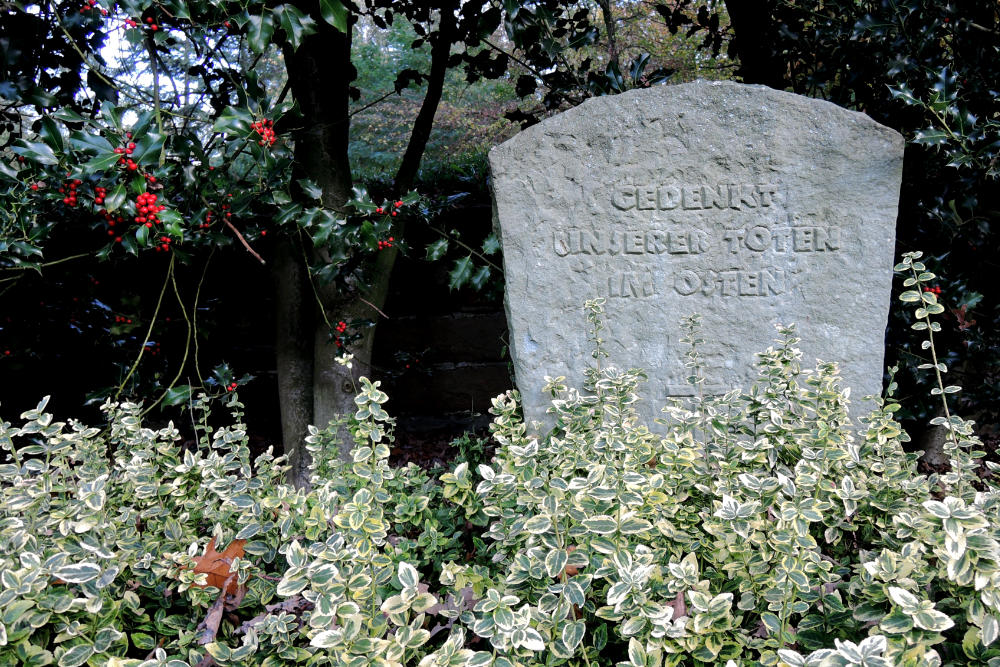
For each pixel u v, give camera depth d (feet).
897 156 8.05
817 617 4.37
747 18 11.45
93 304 11.68
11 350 11.49
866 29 9.25
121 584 4.94
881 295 8.26
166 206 7.03
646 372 8.55
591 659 4.46
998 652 3.76
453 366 13.66
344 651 3.78
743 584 4.61
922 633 3.57
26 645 3.94
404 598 4.04
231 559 5.28
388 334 13.56
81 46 8.56
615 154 8.25
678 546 5.21
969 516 3.68
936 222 9.50
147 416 12.89
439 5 9.91
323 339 10.82
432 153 21.57
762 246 8.33
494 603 3.95
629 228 8.36
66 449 6.24
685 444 6.23
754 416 6.87
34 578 3.92
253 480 5.87
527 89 10.79
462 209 13.30
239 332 13.35
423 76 11.02
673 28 13.11
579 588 4.07
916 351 10.17
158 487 5.96
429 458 12.13
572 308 8.48
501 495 5.69
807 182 8.19
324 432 8.08
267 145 7.35
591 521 4.23
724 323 8.46
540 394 8.54
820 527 5.98
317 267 9.46
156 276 12.68
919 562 4.18
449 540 6.02
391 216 9.22
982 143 8.65
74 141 6.37
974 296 9.16
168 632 4.75
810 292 8.34
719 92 8.13
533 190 8.31
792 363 7.52
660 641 4.05
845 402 6.89
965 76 9.48
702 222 8.33
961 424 5.69
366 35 25.59
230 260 13.03
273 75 21.17
